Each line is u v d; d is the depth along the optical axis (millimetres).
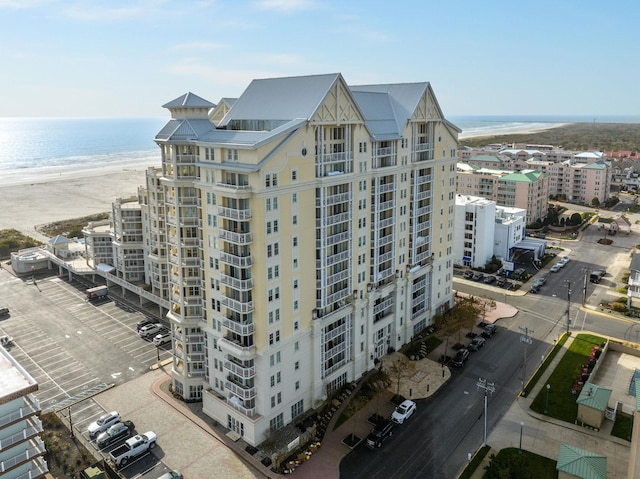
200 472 60219
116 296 118312
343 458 63031
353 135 71188
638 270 112000
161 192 95562
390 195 81625
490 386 68125
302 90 67438
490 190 188750
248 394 63594
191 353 73438
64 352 91625
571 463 56406
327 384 73625
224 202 61375
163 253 100250
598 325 101250
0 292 122625
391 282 85688
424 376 82000
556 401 74562
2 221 197250
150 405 74250
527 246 143500
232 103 83812
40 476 53125
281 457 61594
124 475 59750
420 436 67250
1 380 51625
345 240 72375
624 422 69812
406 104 84875
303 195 64812
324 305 70188
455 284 124938
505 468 56188
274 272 62406
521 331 98500
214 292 66438
